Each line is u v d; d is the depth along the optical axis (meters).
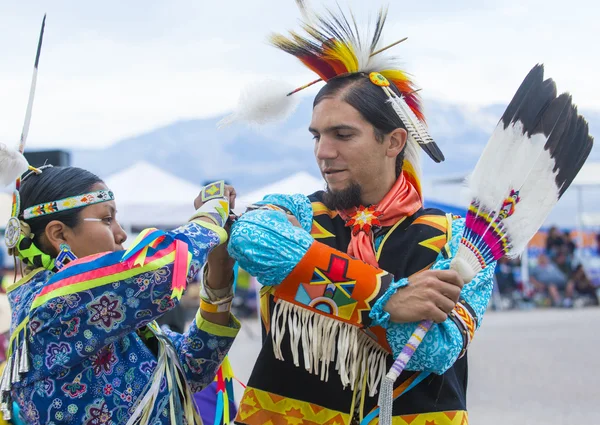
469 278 2.58
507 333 13.38
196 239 2.69
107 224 2.88
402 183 2.84
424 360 2.56
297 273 2.57
